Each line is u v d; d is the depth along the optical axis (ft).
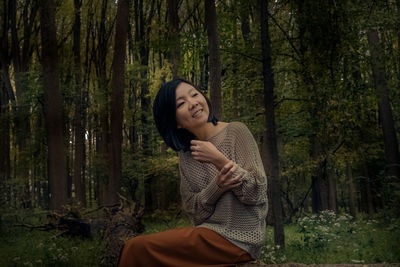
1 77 53.98
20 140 52.44
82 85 53.42
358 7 29.91
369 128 42.93
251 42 40.47
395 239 22.81
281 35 43.39
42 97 48.67
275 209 21.72
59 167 33.65
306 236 22.85
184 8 57.77
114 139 33.88
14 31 54.29
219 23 39.60
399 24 32.22
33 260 19.45
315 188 48.11
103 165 51.19
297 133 43.34
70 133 57.06
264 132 40.65
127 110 54.80
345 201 65.46
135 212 20.26
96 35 59.62
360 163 47.24
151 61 60.03
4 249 22.34
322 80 35.60
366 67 37.86
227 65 42.01
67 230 26.25
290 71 41.96
